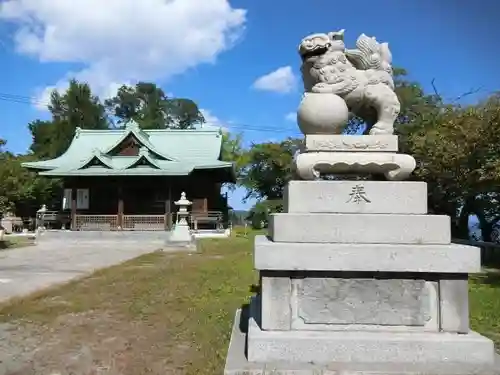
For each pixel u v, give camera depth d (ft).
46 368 16.65
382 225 15.03
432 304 14.80
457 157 49.44
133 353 18.21
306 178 16.20
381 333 14.58
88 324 23.03
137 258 59.47
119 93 228.63
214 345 18.93
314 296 14.87
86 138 139.54
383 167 16.08
